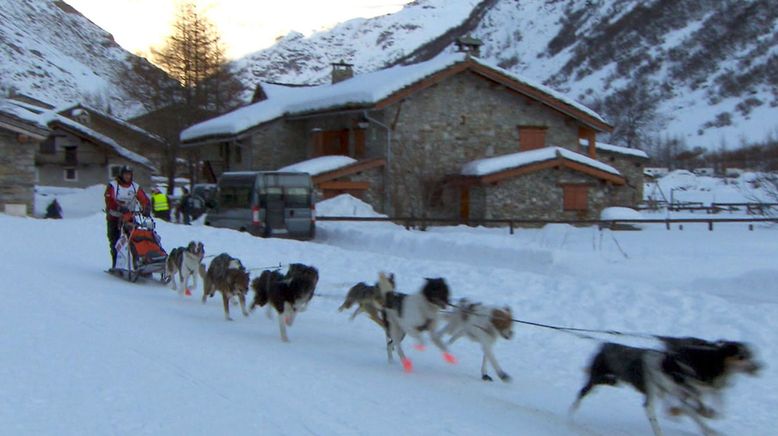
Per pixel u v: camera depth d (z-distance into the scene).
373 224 30.62
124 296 13.25
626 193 40.78
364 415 6.94
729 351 6.29
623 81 121.31
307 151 40.12
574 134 38.72
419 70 34.91
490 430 6.75
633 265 17.61
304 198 26.86
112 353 8.73
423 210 34.59
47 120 55.69
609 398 8.19
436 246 22.14
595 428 7.10
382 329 11.51
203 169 48.16
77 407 6.71
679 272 16.73
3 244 18.97
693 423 7.35
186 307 12.84
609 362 7.03
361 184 34.50
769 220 30.48
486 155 36.78
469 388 8.32
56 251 18.78
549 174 35.00
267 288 10.78
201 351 9.24
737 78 108.56
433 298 8.69
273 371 8.48
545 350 10.12
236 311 12.75
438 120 35.78
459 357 9.87
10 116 32.22
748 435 6.96
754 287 14.49
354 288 11.41
